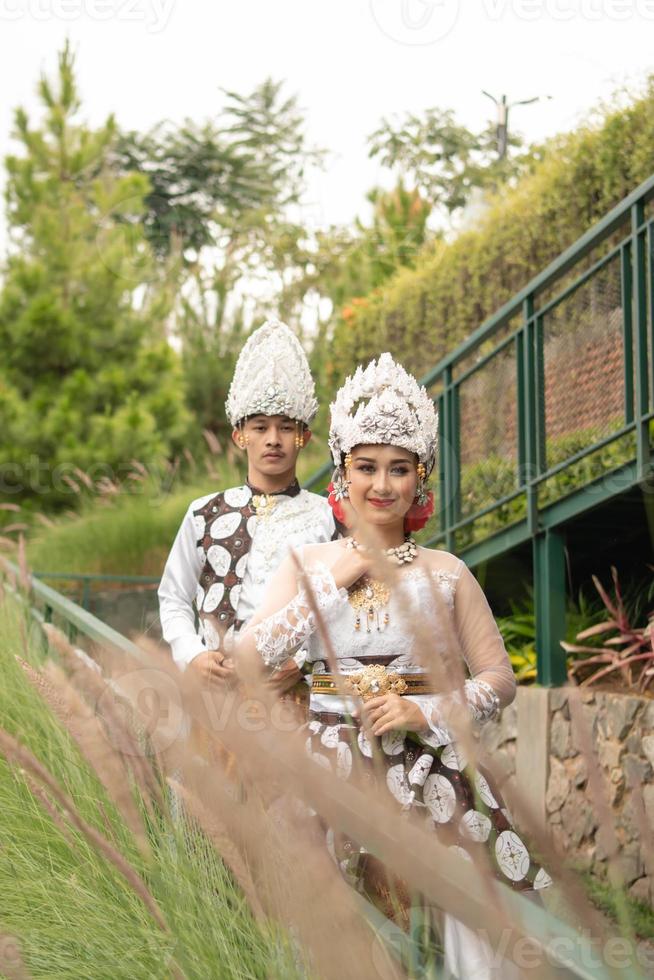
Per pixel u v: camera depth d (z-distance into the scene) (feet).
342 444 7.40
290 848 3.19
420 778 6.23
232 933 4.26
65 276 52.80
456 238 27.63
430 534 20.53
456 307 27.04
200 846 4.70
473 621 7.34
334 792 2.40
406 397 7.31
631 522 16.81
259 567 9.11
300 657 7.38
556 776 15.11
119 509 38.19
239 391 9.46
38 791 4.28
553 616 16.19
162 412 50.34
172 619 9.09
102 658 4.95
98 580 33.65
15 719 8.21
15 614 12.42
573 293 16.39
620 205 14.67
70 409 50.29
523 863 5.91
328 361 36.73
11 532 47.96
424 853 2.27
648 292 14.52
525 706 16.06
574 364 16.56
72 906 4.95
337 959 2.98
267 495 9.48
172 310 54.49
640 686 14.11
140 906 4.57
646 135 19.60
